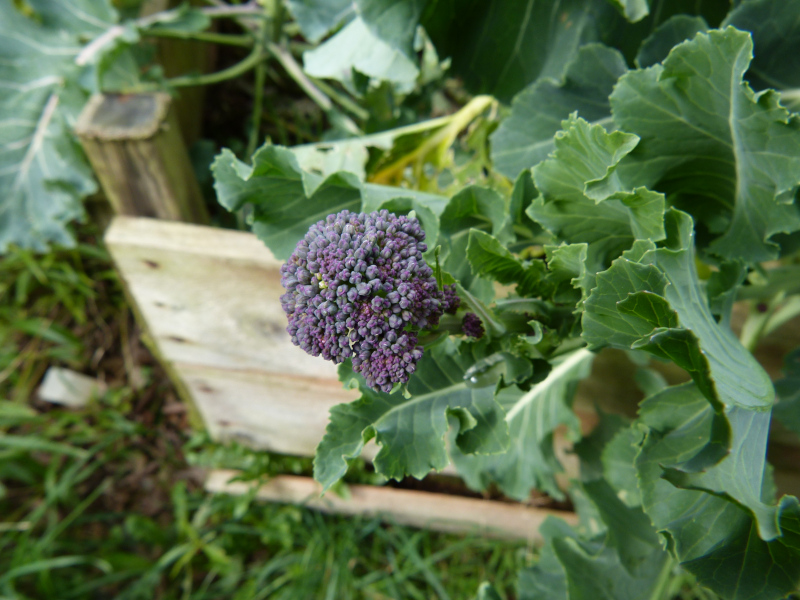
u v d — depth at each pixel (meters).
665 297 0.26
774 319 0.43
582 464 0.52
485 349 0.32
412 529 0.70
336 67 0.47
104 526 0.74
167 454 0.76
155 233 0.47
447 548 0.69
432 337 0.30
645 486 0.29
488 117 0.56
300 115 0.70
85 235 0.76
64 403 0.77
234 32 0.76
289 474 0.71
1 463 0.71
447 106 0.68
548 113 0.40
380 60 0.45
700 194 0.38
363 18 0.42
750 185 0.34
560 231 0.34
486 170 0.56
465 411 0.32
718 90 0.31
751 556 0.28
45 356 0.78
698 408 0.29
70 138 0.56
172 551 0.69
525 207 0.36
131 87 0.55
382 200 0.37
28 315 0.79
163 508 0.74
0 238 0.59
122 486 0.75
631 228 0.33
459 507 0.67
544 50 0.44
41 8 0.55
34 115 0.57
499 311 0.31
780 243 0.36
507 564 0.67
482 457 0.49
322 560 0.67
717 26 0.42
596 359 0.50
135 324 0.79
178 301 0.50
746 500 0.26
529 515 0.67
